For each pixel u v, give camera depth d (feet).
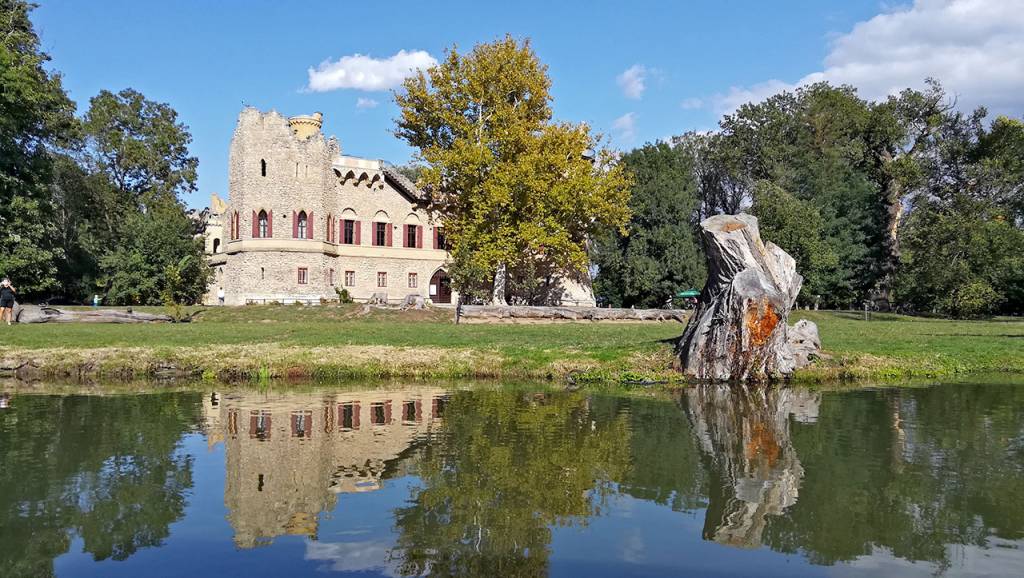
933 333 94.73
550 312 118.93
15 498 25.22
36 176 125.29
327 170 166.09
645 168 199.72
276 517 23.22
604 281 211.20
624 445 33.55
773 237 173.06
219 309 129.29
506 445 33.63
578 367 59.62
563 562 19.31
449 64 143.43
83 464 29.94
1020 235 156.25
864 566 19.06
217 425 38.29
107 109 206.59
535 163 133.18
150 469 29.09
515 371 60.03
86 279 166.09
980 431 37.22
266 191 158.30
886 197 198.49
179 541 21.01
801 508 24.09
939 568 18.79
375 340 76.59
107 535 21.50
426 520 22.85
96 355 61.26
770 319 57.26
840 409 44.27
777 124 202.80
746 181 209.67
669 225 193.36
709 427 38.17
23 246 120.57
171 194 212.43
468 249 133.08
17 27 141.08
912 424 39.17
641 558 19.61
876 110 197.26
